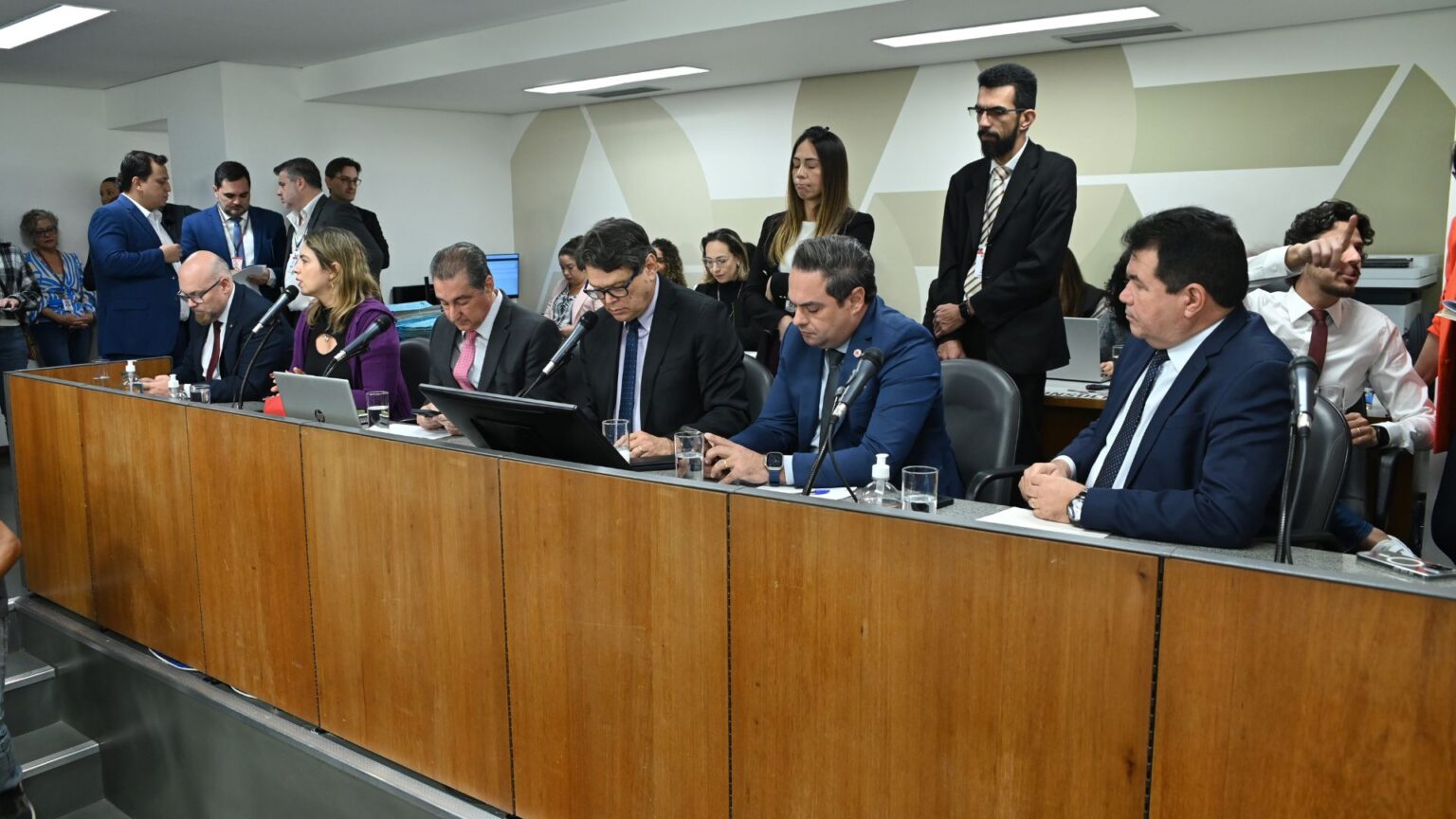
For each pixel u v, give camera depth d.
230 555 2.64
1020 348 3.11
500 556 1.99
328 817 2.44
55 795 3.16
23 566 3.59
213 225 5.20
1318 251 2.57
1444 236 4.40
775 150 6.43
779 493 1.61
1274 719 1.21
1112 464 1.88
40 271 6.14
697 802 1.76
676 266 5.50
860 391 1.77
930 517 1.45
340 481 2.29
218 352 3.62
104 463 3.05
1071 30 4.71
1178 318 1.75
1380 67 4.45
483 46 5.58
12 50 5.61
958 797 1.46
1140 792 1.31
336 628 2.38
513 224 8.00
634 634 1.80
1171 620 1.27
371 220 5.92
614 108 7.18
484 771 2.10
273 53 5.97
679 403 2.79
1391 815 1.15
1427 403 2.75
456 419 2.10
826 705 1.58
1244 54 4.76
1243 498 1.59
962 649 1.43
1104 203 5.26
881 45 5.07
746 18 4.55
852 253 2.19
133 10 4.73
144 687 2.99
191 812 2.92
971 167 3.29
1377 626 1.13
